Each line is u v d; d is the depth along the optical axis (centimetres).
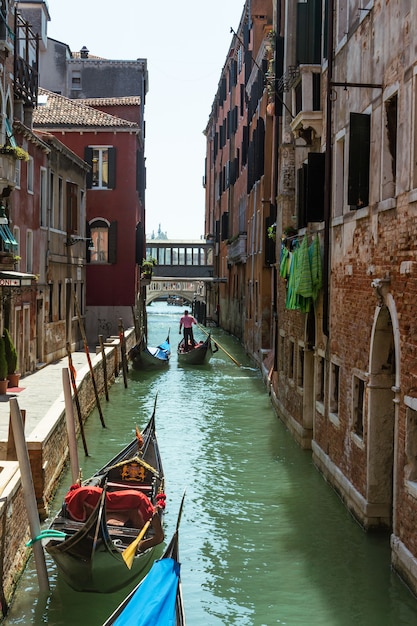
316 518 1111
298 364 1581
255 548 1016
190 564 968
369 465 1016
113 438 1686
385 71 957
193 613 838
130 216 3306
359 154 1027
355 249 1091
